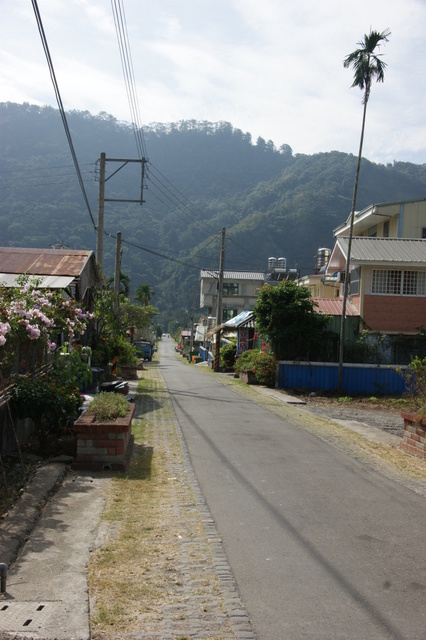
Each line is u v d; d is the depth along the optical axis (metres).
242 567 4.70
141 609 3.91
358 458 9.23
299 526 5.77
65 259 15.18
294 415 14.73
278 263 50.53
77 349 10.59
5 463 7.50
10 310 7.99
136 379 25.27
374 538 5.50
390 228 28.84
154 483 7.18
